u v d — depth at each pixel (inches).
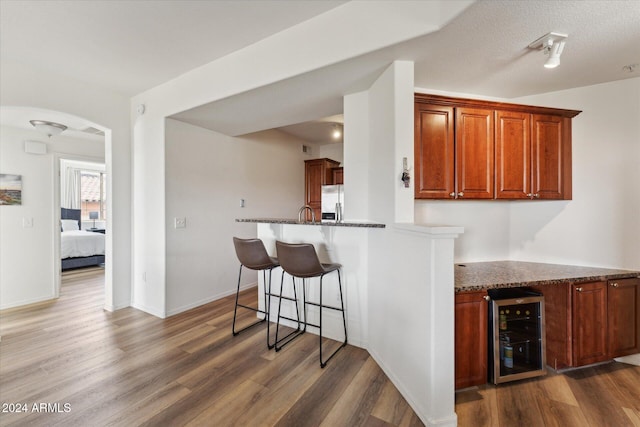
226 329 111.7
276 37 87.4
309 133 205.3
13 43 90.6
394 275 77.6
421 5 65.3
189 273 134.0
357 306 99.0
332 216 172.4
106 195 131.1
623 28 64.5
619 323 84.6
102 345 97.6
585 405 69.6
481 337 75.0
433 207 100.8
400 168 77.0
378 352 87.7
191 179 134.9
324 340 103.3
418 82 92.7
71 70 109.1
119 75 114.0
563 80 91.4
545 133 95.7
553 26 63.4
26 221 142.2
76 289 166.1
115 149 130.0
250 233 171.2
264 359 89.4
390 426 62.4
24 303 139.8
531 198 94.5
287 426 62.1
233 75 97.7
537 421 64.5
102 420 63.3
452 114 89.0
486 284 74.2
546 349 87.7
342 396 72.1
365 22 72.3
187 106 112.5
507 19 60.6
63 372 81.3
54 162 152.6
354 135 99.3
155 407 67.5
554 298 85.8
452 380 62.3
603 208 93.7
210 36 88.2
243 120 128.6
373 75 85.5
